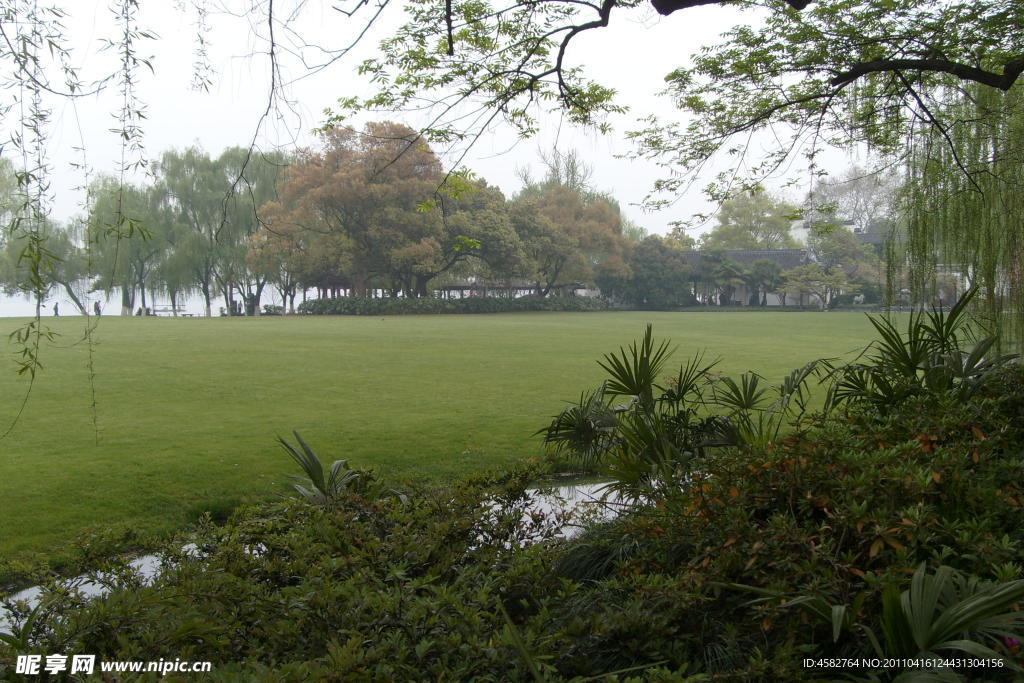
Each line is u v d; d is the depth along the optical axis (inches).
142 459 364.2
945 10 307.1
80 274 1706.4
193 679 93.1
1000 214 365.7
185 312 2711.6
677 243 2760.8
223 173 1905.8
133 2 168.9
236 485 319.6
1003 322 361.7
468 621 107.5
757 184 377.4
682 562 139.6
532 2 265.1
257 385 644.7
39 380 654.5
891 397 210.5
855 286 2527.1
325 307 2290.8
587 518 219.9
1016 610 101.7
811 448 145.2
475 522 176.6
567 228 2573.8
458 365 807.7
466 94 287.4
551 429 250.2
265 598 118.1
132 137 172.2
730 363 829.2
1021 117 361.4
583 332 1348.4
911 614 95.8
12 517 274.2
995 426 171.8
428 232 2075.5
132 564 218.7
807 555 118.0
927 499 136.0
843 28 321.4
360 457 375.2
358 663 91.4
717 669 109.3
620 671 101.0
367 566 138.6
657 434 217.0
